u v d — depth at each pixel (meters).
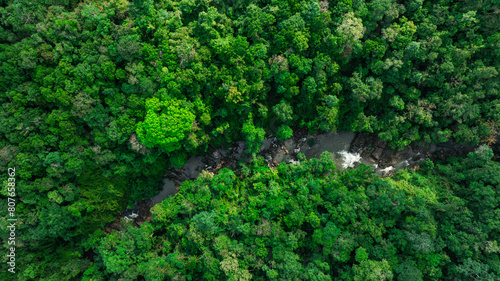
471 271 25.72
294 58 29.30
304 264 29.98
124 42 26.06
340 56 30.84
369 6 30.16
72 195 29.70
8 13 25.03
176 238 32.28
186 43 27.36
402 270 26.56
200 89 29.64
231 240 30.75
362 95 31.16
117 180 32.72
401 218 29.75
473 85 31.25
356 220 29.89
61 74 26.08
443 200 31.00
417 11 30.33
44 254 30.58
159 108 27.75
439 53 30.83
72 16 26.03
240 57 28.86
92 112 27.00
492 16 29.14
